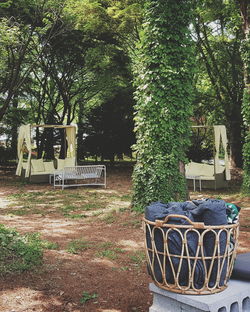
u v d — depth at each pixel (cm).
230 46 2017
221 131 1433
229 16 1766
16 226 788
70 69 2341
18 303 396
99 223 826
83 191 1410
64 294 425
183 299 280
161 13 838
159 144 874
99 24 1717
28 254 538
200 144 2261
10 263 500
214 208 285
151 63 868
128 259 560
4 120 2253
